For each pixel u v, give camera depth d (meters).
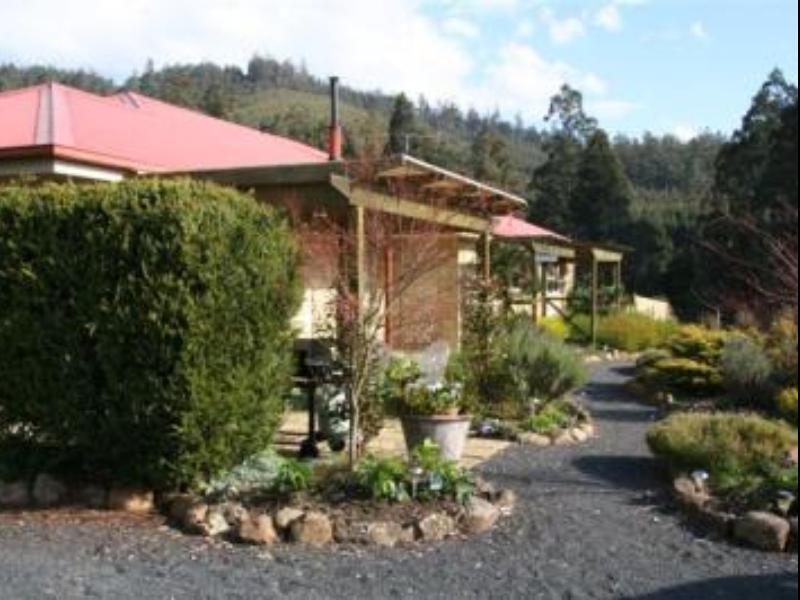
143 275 6.78
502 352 11.71
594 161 46.62
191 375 6.73
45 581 5.46
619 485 8.26
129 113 15.27
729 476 7.63
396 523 6.38
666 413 13.45
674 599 5.34
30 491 7.28
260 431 7.38
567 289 30.89
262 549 6.15
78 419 7.06
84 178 11.01
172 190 6.84
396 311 10.55
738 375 13.77
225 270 6.88
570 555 6.13
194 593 5.29
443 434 8.59
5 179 10.94
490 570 5.80
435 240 10.62
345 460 7.89
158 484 7.12
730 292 26.66
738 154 36.84
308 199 9.71
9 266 7.13
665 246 39.84
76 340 6.99
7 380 7.25
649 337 25.44
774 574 5.84
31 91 14.35
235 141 16.77
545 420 10.88
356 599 5.26
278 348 7.51
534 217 49.00
